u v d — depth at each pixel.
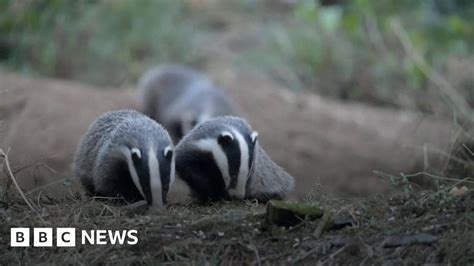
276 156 19.94
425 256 7.92
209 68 26.61
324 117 22.56
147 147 10.31
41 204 9.92
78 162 11.70
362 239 8.27
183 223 9.02
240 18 29.27
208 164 10.98
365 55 26.97
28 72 25.22
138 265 8.24
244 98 23.55
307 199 10.14
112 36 27.02
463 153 12.27
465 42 25.36
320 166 19.58
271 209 8.67
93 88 22.42
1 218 9.24
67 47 26.53
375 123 22.53
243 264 8.23
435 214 8.70
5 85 21.09
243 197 10.95
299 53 27.27
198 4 29.53
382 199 9.41
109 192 10.83
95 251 8.48
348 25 23.33
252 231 8.71
